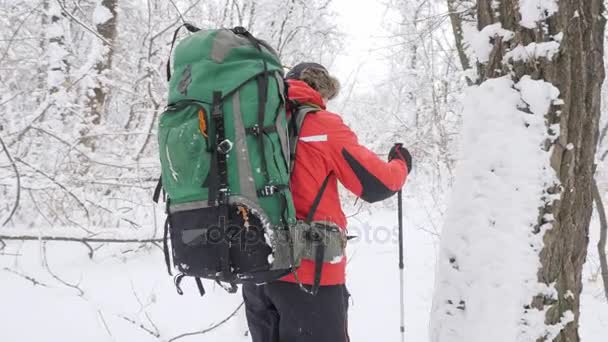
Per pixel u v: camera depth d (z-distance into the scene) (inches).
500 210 66.6
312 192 72.7
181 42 75.8
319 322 72.6
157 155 225.8
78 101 226.7
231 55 71.3
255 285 80.0
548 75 66.1
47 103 195.0
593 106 69.0
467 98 72.9
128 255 198.7
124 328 129.0
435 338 71.3
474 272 67.2
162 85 245.6
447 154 265.4
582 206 69.8
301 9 277.0
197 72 70.1
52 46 212.1
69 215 203.8
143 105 249.8
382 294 174.1
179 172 68.2
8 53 225.5
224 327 135.5
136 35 273.4
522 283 64.9
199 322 137.6
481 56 71.5
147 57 231.8
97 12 234.2
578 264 70.5
